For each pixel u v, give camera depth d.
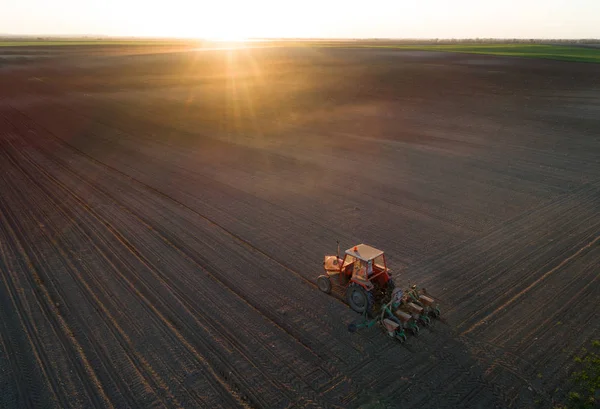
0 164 24.41
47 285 12.34
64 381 8.77
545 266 13.23
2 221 16.83
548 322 10.61
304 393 8.43
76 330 10.35
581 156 24.80
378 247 14.48
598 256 13.78
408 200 18.66
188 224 16.41
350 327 10.30
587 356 9.43
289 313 11.02
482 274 12.80
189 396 8.36
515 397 8.37
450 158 24.81
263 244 14.79
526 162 23.86
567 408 8.09
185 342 9.90
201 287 12.19
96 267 13.33
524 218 16.70
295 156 25.56
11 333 10.27
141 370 9.05
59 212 17.66
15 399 8.31
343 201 18.61
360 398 8.31
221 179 21.61
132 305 11.34
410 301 10.88
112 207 18.12
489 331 10.30
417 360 9.37
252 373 8.96
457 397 8.37
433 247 14.46
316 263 13.54
